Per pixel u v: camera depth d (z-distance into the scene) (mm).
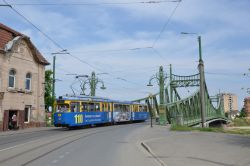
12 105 36656
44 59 43250
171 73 59656
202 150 15305
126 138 23859
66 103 34531
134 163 12484
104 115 41625
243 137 21359
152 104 65812
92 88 54562
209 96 74312
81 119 36250
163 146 17734
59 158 13625
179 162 12219
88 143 20234
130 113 50312
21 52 38688
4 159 13211
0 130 34250
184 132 28578
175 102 55969
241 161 11734
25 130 34875
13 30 39469
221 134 24391
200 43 37125
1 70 35188
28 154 14828
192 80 58094
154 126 41469
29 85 40500
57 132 30812
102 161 12938
